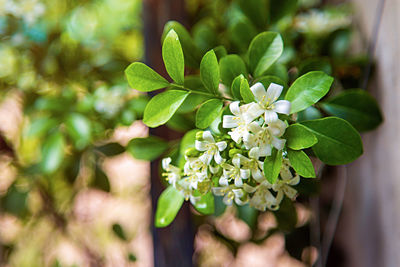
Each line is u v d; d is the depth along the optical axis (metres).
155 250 0.35
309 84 0.22
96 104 0.33
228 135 0.23
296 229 0.36
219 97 0.23
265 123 0.21
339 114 0.27
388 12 0.28
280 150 0.21
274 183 0.21
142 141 0.29
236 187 0.23
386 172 0.29
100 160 0.37
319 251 0.36
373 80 0.30
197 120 0.22
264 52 0.25
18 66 0.38
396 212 0.28
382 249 0.30
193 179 0.23
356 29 0.33
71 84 0.39
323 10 0.36
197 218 0.39
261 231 0.38
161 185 0.35
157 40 0.34
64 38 0.40
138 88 0.22
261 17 0.29
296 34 0.34
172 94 0.22
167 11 0.34
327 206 0.36
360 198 0.33
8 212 0.38
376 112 0.27
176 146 0.29
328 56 0.32
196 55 0.26
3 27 0.37
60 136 0.34
